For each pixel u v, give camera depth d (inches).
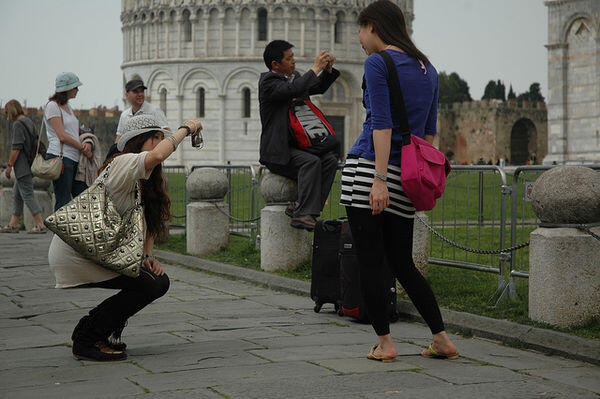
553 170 240.2
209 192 458.0
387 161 195.5
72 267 203.3
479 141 3705.7
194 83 3034.0
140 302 210.4
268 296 327.6
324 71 346.3
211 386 175.8
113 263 197.5
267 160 353.1
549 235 234.7
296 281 342.6
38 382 185.5
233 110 2999.5
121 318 209.6
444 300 289.0
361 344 227.0
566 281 232.1
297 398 164.9
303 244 380.8
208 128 3021.7
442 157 200.1
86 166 494.6
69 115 488.4
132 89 451.2
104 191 200.4
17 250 498.9
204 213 454.9
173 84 3061.0
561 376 187.6
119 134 456.8
